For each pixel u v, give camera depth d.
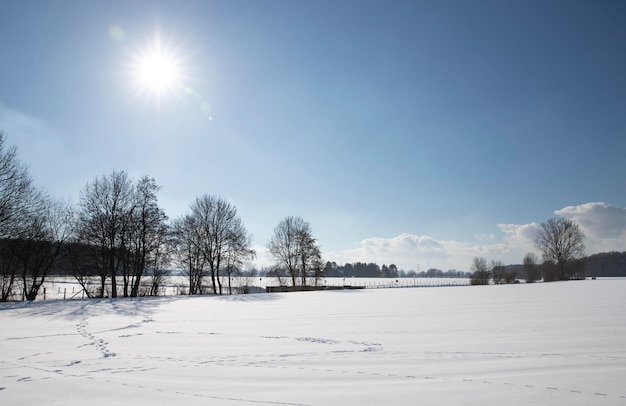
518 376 7.92
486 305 23.42
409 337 12.48
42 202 34.41
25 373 8.52
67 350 11.02
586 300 25.41
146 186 41.56
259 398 6.77
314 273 61.88
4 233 30.27
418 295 36.56
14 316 20.11
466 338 12.13
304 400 6.64
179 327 15.52
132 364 9.27
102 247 38.28
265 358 9.80
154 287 44.41
